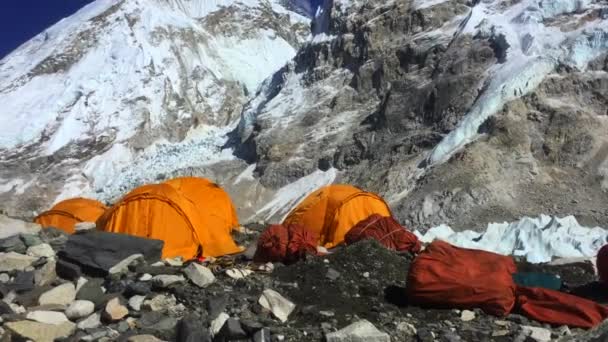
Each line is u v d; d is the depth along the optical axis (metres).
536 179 68.56
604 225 59.03
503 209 63.94
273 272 10.63
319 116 105.69
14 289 8.68
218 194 16.20
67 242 9.70
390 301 9.83
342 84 111.19
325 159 94.69
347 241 14.02
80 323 7.98
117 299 8.43
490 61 86.62
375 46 109.19
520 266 13.27
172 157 132.88
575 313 9.12
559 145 72.25
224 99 189.25
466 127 76.94
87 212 16.62
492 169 69.81
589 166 69.50
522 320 9.12
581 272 12.96
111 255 9.58
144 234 13.05
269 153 101.50
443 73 90.12
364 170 87.12
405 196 71.75
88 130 163.12
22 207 138.88
